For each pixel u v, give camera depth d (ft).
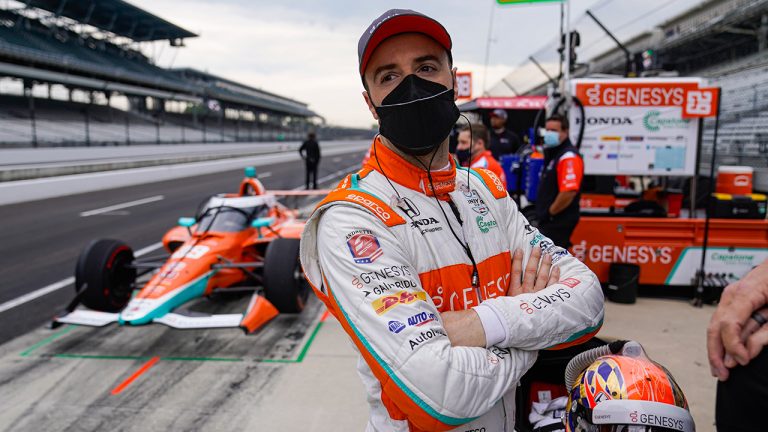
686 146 14.26
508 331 3.09
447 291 3.33
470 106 32.24
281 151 135.33
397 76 3.47
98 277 12.82
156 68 152.15
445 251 3.37
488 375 2.95
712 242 13.94
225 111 190.70
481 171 4.18
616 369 3.16
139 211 33.58
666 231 14.11
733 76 23.44
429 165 3.52
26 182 39.75
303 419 8.84
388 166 3.52
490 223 3.76
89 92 127.24
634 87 14.10
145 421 8.88
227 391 9.91
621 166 14.47
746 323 2.49
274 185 52.26
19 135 86.38
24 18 112.06
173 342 12.46
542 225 12.48
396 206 3.37
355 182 3.60
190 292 12.76
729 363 2.54
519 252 3.81
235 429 8.59
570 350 5.34
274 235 16.30
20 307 14.98
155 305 11.62
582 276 3.57
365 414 8.96
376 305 3.01
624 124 14.30
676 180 18.07
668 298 14.56
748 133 21.98
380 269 3.09
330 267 3.26
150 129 130.52
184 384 10.23
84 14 123.13
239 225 15.30
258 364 11.11
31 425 8.79
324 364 11.03
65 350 11.98
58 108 113.39
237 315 11.73
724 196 14.15
